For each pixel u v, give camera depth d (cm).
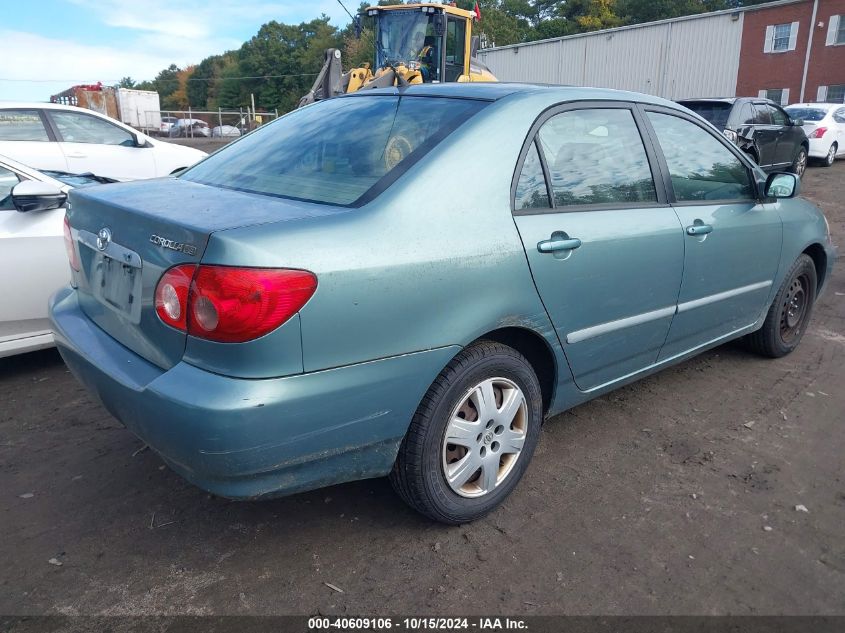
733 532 269
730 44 2972
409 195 234
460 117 265
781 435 350
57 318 279
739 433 351
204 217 220
